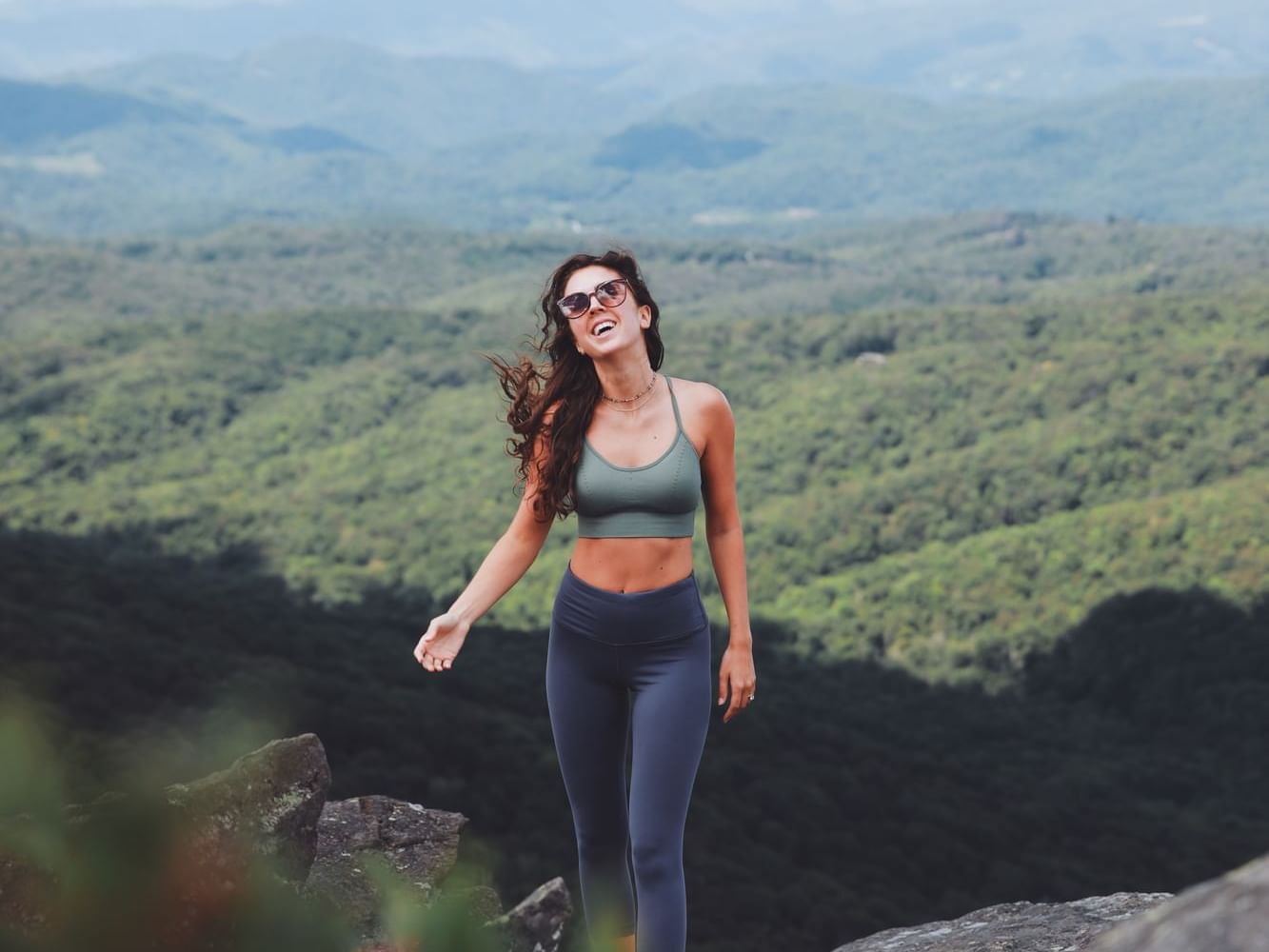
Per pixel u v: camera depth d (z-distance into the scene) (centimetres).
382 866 81
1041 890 2517
